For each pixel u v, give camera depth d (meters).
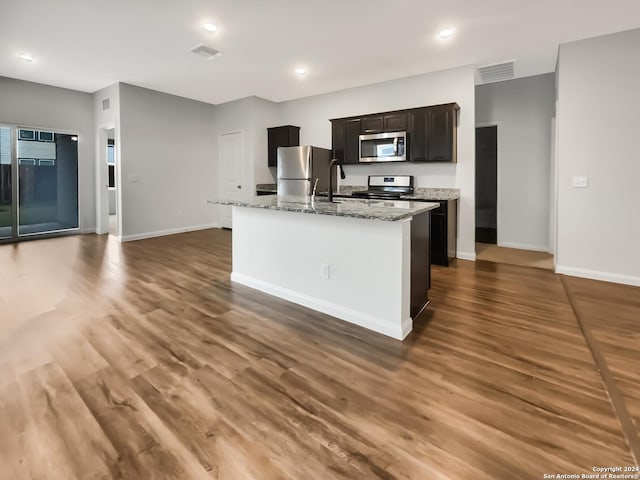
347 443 1.52
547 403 1.78
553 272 4.19
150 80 5.58
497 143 5.57
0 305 3.06
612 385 1.93
